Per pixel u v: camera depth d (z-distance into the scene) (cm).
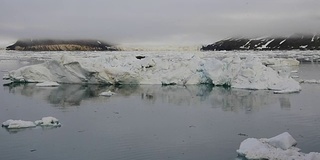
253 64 3716
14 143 1842
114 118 2389
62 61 3966
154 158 1638
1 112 2555
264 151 1573
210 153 1694
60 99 3062
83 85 3878
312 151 1684
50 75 4034
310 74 5103
